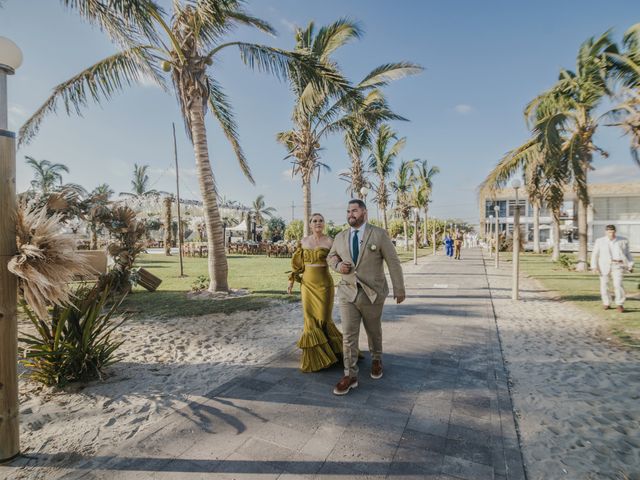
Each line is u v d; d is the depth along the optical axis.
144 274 9.72
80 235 2.75
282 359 4.43
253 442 2.63
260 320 6.69
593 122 12.80
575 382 3.84
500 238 35.06
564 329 6.03
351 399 3.31
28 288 2.41
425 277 13.65
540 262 20.83
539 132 11.12
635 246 33.81
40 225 2.48
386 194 24.02
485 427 2.85
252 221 38.94
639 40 9.98
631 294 9.44
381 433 2.75
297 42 13.56
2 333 2.40
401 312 7.25
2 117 2.36
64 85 8.55
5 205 2.38
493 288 10.77
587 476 2.30
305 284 4.09
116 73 8.78
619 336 5.55
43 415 3.11
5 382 2.42
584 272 14.97
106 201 8.90
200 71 8.80
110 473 2.30
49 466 2.39
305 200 13.76
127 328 6.14
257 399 3.32
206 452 2.52
